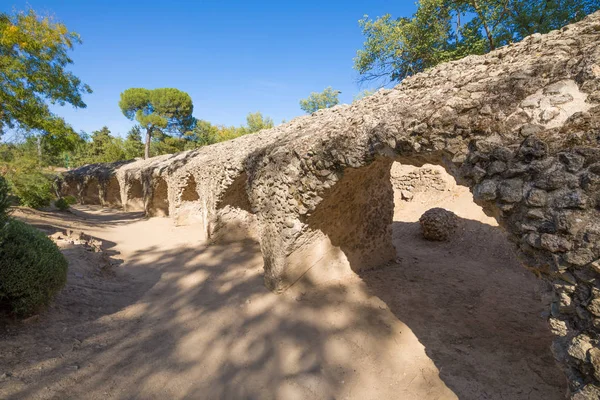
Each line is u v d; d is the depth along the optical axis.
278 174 5.13
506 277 5.99
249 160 6.39
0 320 3.91
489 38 11.81
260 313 4.93
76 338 4.04
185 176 11.52
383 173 5.64
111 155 34.34
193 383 3.48
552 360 3.54
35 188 12.56
